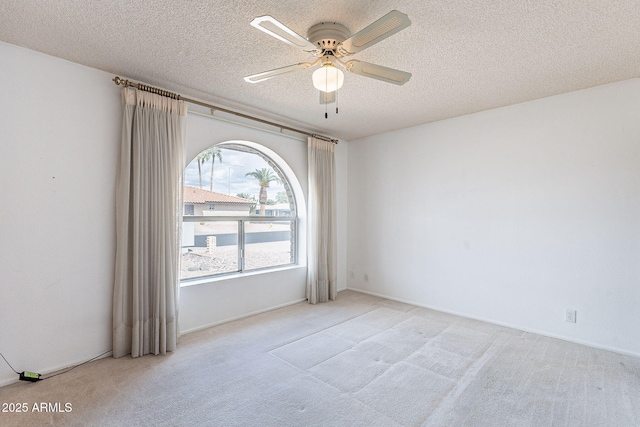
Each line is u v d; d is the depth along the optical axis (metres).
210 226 3.52
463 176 3.63
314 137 4.19
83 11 1.77
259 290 3.71
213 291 3.26
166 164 2.74
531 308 3.16
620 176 2.71
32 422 1.74
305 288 4.26
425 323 3.38
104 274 2.54
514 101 3.18
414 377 2.27
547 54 2.24
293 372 2.33
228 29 1.96
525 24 1.88
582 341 2.87
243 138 3.52
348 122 3.89
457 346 2.80
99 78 2.51
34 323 2.22
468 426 1.75
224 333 3.06
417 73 2.54
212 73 2.57
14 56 2.14
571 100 2.94
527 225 3.18
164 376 2.25
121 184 2.55
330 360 2.52
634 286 2.64
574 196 2.92
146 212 2.62
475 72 2.53
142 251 2.59
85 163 2.45
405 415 1.85
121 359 2.50
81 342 2.42
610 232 2.75
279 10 1.77
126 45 2.15
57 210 2.32
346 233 4.86
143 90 2.64
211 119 3.24
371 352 2.67
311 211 4.14
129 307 2.58
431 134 3.90
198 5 1.72
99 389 2.07
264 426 1.74
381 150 4.44
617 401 1.98
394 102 3.19
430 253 3.92
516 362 2.50
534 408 1.91
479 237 3.51
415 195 4.07
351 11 1.77
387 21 1.49
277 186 4.24
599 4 1.69
